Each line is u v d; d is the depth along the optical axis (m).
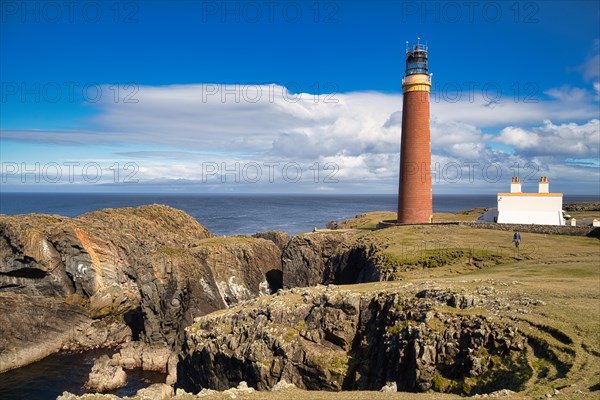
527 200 88.44
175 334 78.88
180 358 55.38
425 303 39.69
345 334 44.06
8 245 82.62
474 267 62.50
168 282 79.94
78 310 84.62
